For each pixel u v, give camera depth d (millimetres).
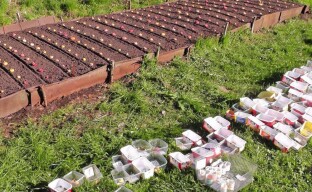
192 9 10703
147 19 9555
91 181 4387
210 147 4875
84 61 6855
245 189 4434
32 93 5637
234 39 8797
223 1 11781
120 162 4727
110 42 7848
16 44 7457
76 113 5727
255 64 7793
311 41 9508
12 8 9484
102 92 6312
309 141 5367
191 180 4535
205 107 6109
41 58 6898
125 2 11055
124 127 5500
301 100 6230
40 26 8547
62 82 5926
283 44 9125
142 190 4371
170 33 8664
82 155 4844
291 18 11211
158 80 6695
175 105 6105
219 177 4527
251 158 4988
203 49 8023
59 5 10023
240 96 6523
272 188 4527
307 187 4625
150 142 5090
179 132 5414
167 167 4770
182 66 7234
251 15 10328
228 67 7512
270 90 6480
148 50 7535
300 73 7156
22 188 4293
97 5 10445
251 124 5535
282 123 5637
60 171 4582
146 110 5859
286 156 5074
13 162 4570
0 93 5605
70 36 8039
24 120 5469
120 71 6691
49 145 4930
